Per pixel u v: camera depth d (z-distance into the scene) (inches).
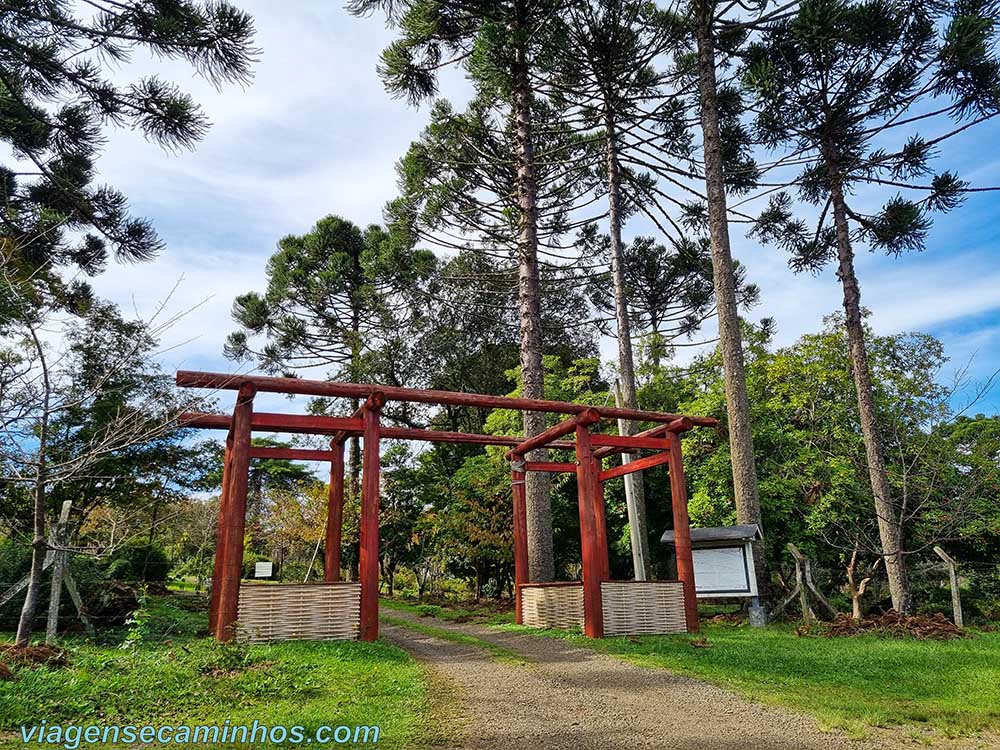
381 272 1010.7
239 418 339.9
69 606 372.2
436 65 633.6
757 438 605.6
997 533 522.3
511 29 577.9
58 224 471.2
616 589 389.4
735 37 576.7
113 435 255.1
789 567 573.9
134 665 244.1
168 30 402.9
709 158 519.2
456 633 431.8
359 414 374.9
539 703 223.9
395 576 1002.1
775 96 496.7
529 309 576.7
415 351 1024.9
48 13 406.9
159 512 537.3
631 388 634.8
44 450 242.1
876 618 419.5
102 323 400.8
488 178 772.0
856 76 490.6
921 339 628.1
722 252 499.5
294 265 1121.4
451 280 987.9
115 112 453.4
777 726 194.1
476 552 679.7
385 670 270.7
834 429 562.9
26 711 178.9
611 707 218.2
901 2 461.7
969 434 554.9
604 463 757.3
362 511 355.3
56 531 331.6
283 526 795.4
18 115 471.5
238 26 411.8
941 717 199.0
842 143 531.2
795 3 498.0
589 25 616.1
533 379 560.7
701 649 325.4
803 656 302.5
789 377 630.5
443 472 889.5
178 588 714.8
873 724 194.5
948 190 500.1
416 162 746.2
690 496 674.2
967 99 475.8
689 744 177.5
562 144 753.6
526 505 543.5
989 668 274.7
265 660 269.9
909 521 526.6
